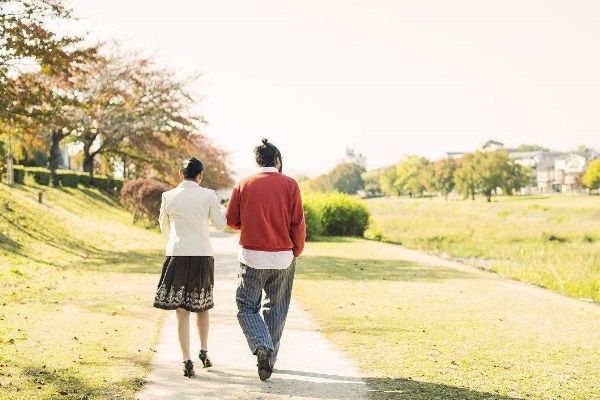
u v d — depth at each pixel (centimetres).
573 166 14812
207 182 4828
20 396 439
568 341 666
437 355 587
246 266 500
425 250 2544
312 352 593
